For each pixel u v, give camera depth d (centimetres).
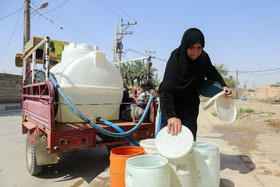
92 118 396
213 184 255
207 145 281
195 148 257
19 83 2375
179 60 284
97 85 439
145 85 491
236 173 374
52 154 381
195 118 335
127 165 215
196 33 268
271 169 396
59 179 416
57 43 659
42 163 375
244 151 527
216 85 320
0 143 695
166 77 292
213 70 333
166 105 287
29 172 435
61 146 353
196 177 254
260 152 518
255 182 335
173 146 234
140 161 232
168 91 291
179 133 240
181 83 290
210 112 1584
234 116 310
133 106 480
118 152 281
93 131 380
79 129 367
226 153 509
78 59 431
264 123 1023
